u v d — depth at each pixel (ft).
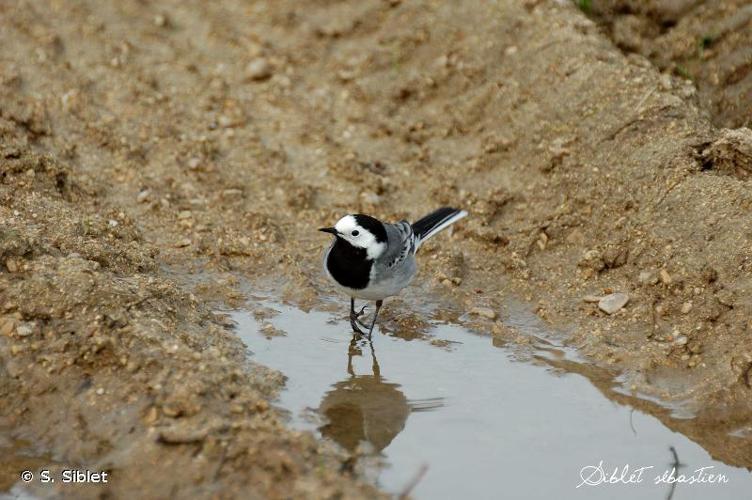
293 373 38.78
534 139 50.72
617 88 49.85
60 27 59.98
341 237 38.86
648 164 45.93
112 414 33.12
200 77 58.44
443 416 36.37
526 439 34.86
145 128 53.52
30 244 38.78
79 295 36.73
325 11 63.26
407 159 53.06
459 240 47.96
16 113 51.42
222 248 46.55
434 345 41.45
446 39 58.08
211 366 34.76
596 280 43.91
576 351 40.42
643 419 35.99
